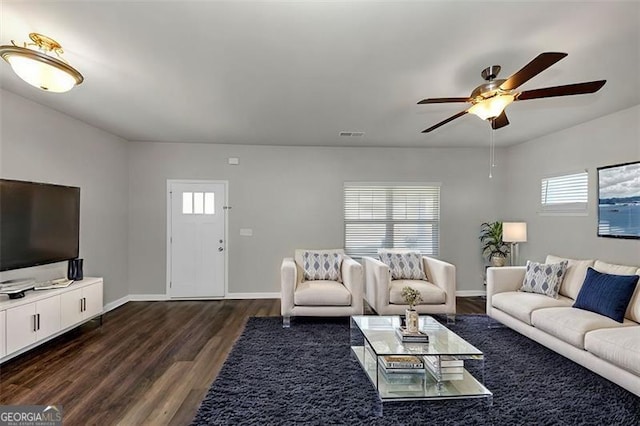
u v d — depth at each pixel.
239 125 4.32
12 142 3.24
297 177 5.55
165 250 5.34
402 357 2.65
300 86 3.01
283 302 4.09
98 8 1.90
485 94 2.35
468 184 5.72
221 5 1.86
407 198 5.70
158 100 3.39
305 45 2.30
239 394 2.50
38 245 3.43
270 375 2.80
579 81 2.87
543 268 3.89
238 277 5.46
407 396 2.32
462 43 2.27
